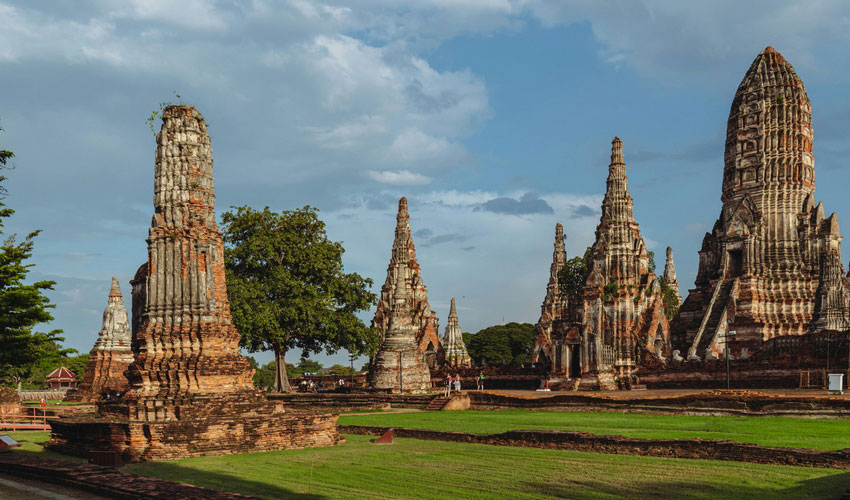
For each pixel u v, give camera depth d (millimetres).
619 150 88375
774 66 92375
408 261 106000
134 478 23078
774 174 90125
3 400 53156
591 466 25703
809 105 91938
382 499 21250
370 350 75500
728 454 26562
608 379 73438
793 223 89312
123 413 32438
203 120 35656
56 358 39125
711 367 74438
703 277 98188
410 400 58656
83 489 22812
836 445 29078
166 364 32969
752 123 92000
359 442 34656
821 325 72500
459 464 26828
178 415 31578
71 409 54875
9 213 35188
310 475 24422
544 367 91625
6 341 37156
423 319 105125
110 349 73438
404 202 104562
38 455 29641
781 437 31766
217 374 33250
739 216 91188
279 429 31906
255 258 70438
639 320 84375
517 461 27266
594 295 80938
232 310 67125
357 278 75688
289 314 69188
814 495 20344
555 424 40469
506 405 54250
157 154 35062
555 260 113625
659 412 45656
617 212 87188
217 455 29844
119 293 75625
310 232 74000
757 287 88188
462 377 95688
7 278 36969
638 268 87188
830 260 73812
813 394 49469
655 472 24266
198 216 34531
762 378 70625
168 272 34031
